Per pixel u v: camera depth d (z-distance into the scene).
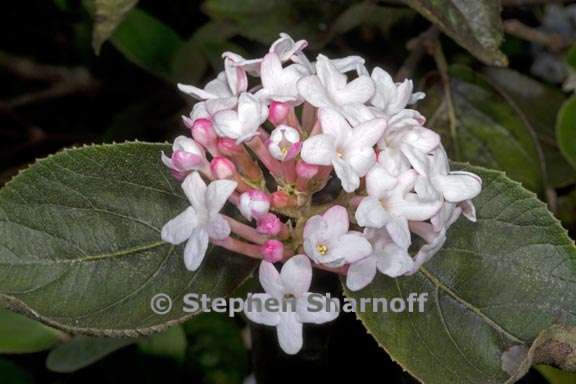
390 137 0.23
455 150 0.33
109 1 0.28
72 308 0.25
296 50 0.24
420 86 0.34
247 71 0.25
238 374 0.34
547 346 0.23
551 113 0.36
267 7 0.35
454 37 0.26
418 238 0.25
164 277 0.25
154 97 0.39
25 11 0.42
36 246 0.25
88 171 0.26
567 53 0.32
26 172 0.26
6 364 0.33
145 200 0.26
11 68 0.42
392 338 0.24
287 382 0.28
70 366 0.30
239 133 0.23
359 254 0.22
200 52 0.35
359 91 0.23
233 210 0.26
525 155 0.33
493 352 0.24
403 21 0.35
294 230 0.24
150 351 0.32
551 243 0.25
